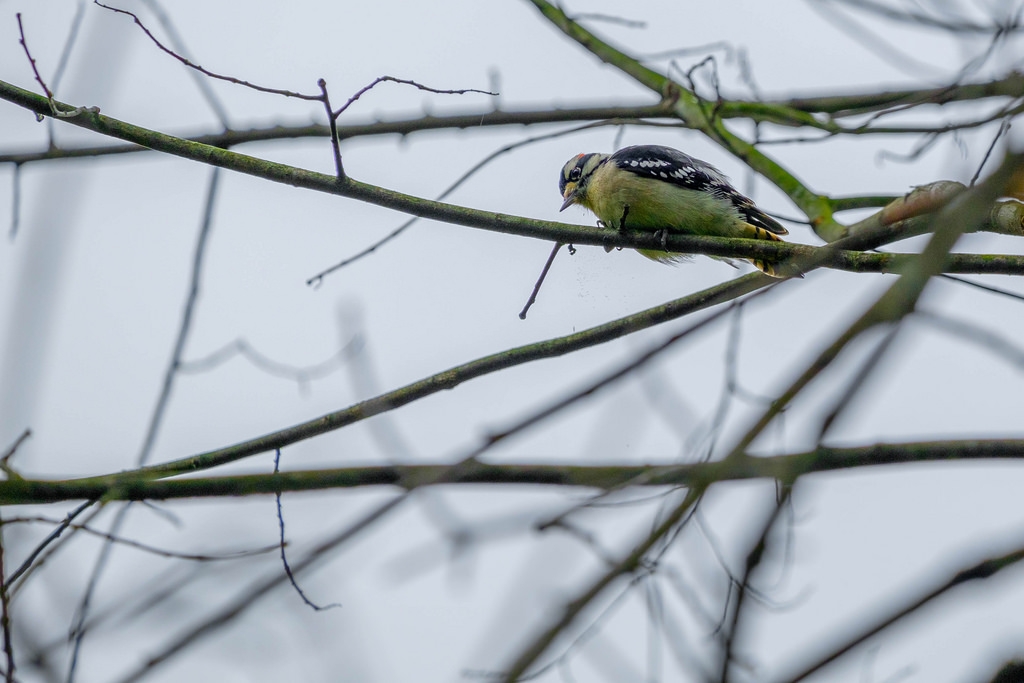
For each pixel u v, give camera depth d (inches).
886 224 410.6
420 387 379.2
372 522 251.6
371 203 399.5
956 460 304.5
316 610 269.7
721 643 171.3
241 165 393.4
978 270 370.6
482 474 327.6
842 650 173.3
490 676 196.7
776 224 517.0
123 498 333.1
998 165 180.5
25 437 333.4
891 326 177.3
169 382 408.2
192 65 361.1
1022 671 194.1
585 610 181.3
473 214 404.2
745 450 189.5
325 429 376.8
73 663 284.2
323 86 370.3
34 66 380.2
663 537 194.9
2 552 312.3
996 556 172.4
